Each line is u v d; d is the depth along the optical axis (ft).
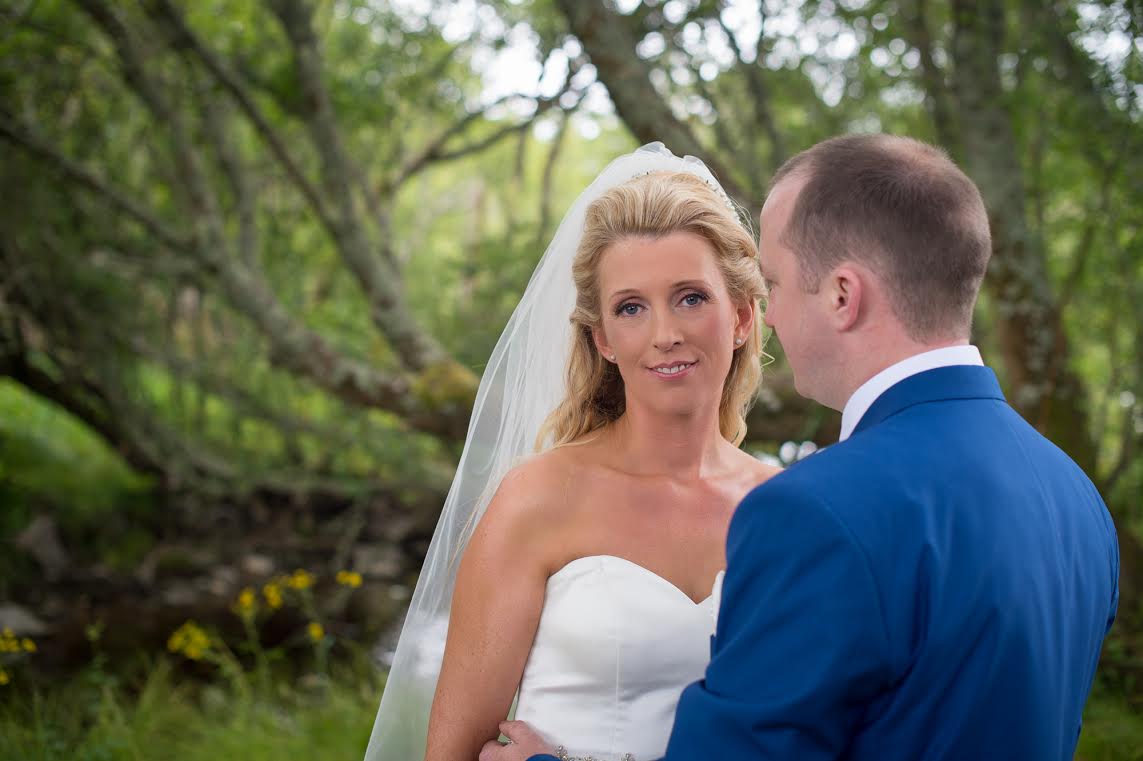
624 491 5.40
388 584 24.03
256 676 16.60
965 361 4.04
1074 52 15.52
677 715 3.78
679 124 15.24
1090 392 19.92
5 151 22.58
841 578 3.48
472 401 19.79
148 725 13.82
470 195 37.52
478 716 5.18
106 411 26.68
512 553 5.26
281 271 24.70
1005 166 15.90
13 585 23.43
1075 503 4.12
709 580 5.34
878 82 19.13
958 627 3.50
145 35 21.18
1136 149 15.03
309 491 27.71
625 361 5.36
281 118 22.75
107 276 24.59
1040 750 3.60
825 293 4.07
